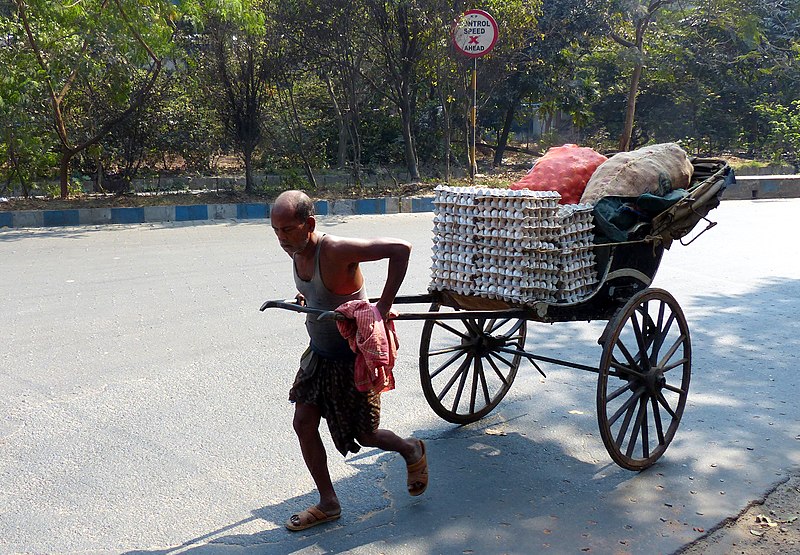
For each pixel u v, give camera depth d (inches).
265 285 334.0
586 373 249.3
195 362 245.1
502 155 847.1
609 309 194.4
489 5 572.1
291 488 171.0
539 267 171.9
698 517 161.5
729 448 195.5
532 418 214.4
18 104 487.8
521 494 170.9
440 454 190.9
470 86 605.0
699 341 280.2
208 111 641.0
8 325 275.7
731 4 831.7
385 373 149.7
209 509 161.5
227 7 492.1
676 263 400.8
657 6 745.0
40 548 146.4
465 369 208.7
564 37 766.5
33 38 483.2
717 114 892.0
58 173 569.9
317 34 559.2
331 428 157.2
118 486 169.9
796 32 867.4
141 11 500.4
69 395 217.8
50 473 175.0
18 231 459.5
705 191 197.0
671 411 192.9
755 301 331.6
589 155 205.6
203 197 550.6
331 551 147.1
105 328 274.8
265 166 716.7
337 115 709.9
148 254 392.8
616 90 879.1
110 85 542.9
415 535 153.2
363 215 545.6
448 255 181.9
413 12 550.3
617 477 179.9
